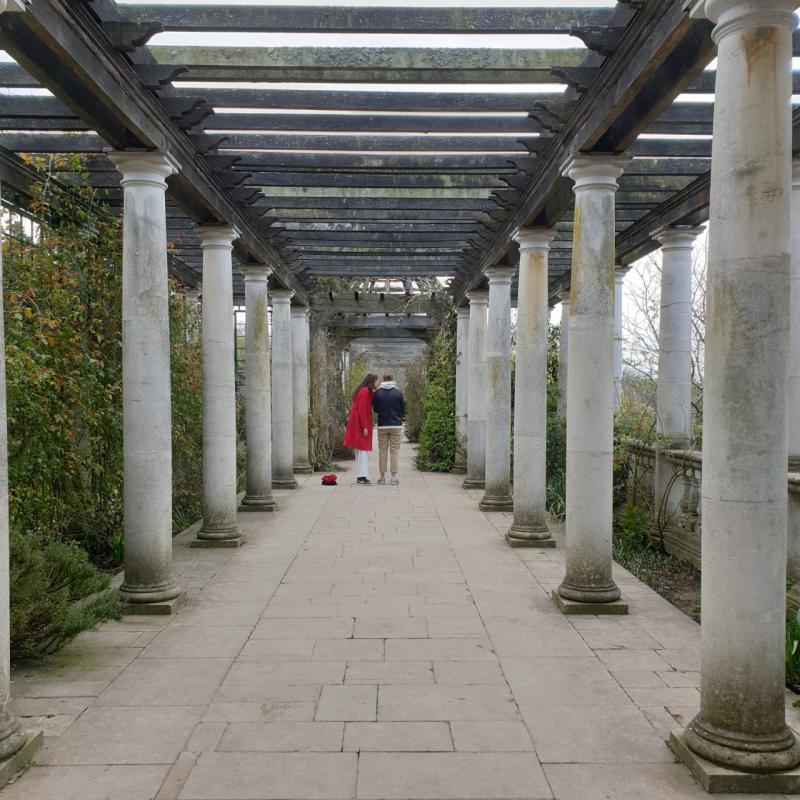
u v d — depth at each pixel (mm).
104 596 4691
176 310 7746
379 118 5102
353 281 14586
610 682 3590
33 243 5750
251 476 8680
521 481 6758
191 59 4270
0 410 2783
